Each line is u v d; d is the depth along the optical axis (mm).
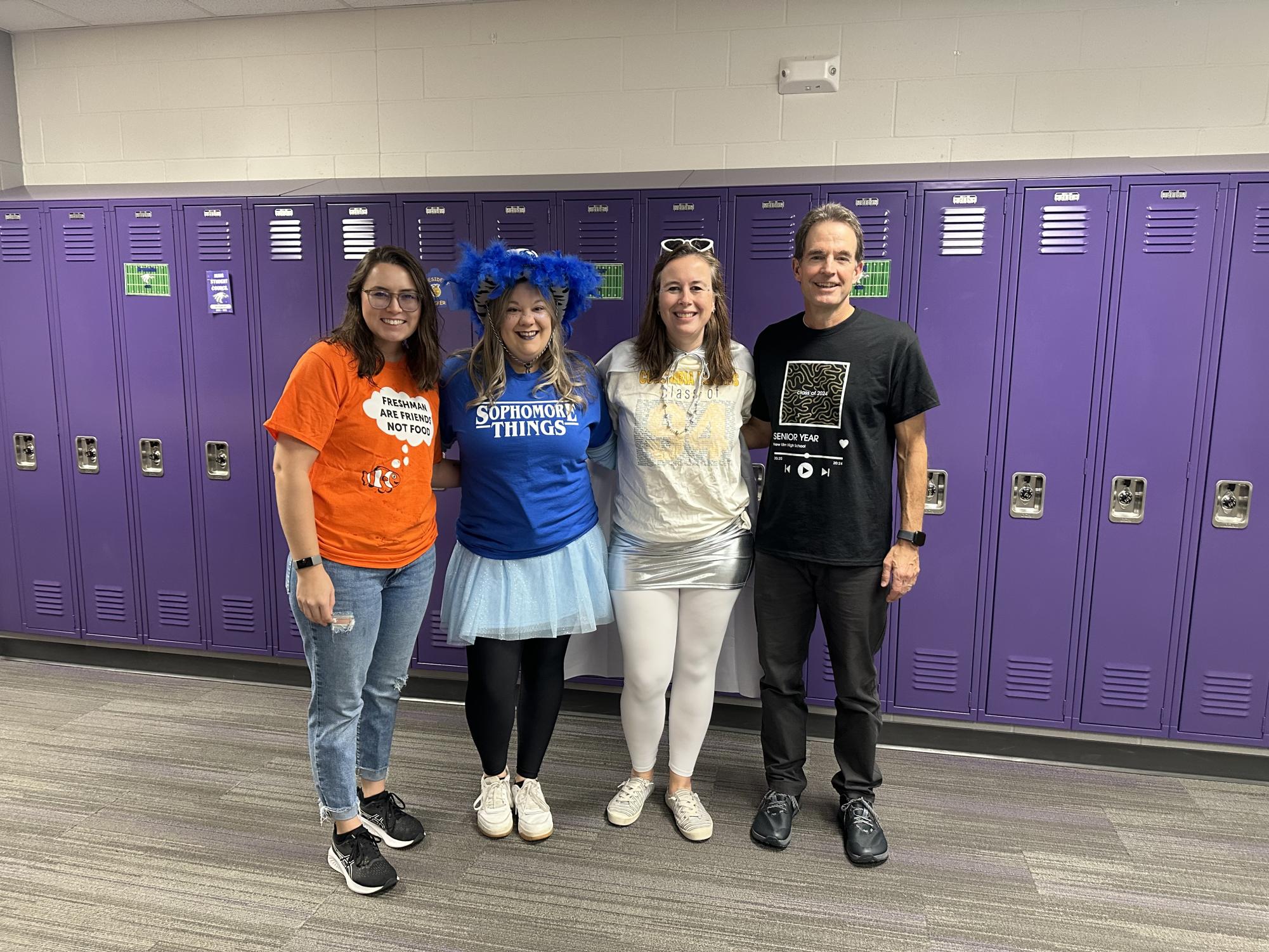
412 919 1782
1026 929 1774
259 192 2934
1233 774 2482
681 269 1792
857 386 1854
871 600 1940
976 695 2703
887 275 2562
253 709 2818
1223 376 2418
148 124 3410
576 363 1980
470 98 3176
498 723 2006
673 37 3008
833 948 1709
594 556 2008
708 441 1902
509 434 1837
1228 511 2473
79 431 3119
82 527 3188
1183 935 1759
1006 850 2066
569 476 1918
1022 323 2506
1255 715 2537
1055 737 2686
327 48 3236
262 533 3051
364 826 1945
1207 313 2400
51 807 2201
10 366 3119
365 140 3279
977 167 2549
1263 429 2420
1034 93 2812
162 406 3047
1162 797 2342
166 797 2256
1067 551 2582
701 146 3057
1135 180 2373
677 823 2121
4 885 1881
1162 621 2557
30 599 3281
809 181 2568
